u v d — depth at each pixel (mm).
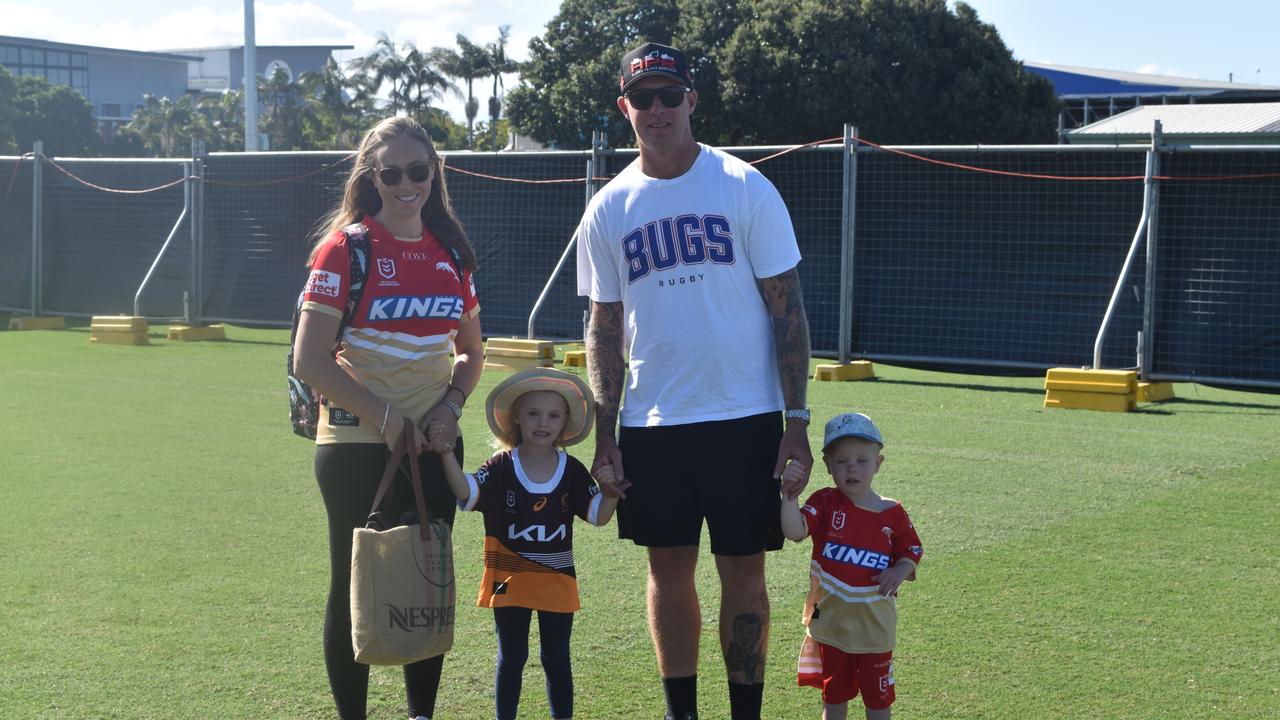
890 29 36531
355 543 3223
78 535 5754
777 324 3529
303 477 7066
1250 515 6160
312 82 76688
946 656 4184
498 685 3559
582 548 5680
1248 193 10445
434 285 3400
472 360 3643
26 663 4086
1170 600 4793
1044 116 38562
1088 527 5934
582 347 13336
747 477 3506
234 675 4004
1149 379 10797
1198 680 3965
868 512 3482
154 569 5211
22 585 4965
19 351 13750
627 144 38375
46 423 8883
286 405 9844
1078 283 11289
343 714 3479
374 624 3189
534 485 3568
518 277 13750
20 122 65500
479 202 13906
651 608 3650
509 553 3545
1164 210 10797
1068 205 11289
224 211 15398
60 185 16625
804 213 12453
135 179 16125
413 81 74625
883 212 12094
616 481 3561
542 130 40156
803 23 36344
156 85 122375
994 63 37656
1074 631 4434
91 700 3773
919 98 36656
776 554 5590
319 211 14789
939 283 11898
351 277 3299
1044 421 9203
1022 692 3865
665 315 3492
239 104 84625
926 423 9062
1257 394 11039
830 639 3473
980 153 11602
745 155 13086
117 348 14141
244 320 15367
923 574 5152
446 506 3508
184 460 7555
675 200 3500
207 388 10836
